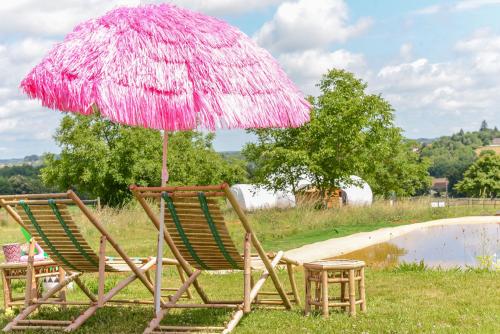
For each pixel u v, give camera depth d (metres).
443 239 19.86
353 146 34.56
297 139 34.94
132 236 22.59
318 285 7.45
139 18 6.15
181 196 6.44
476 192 96.38
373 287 9.65
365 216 28.56
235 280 11.07
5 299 7.91
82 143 44.56
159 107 5.65
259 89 6.21
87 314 6.83
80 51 5.84
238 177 59.88
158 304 6.71
